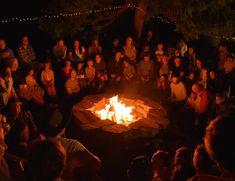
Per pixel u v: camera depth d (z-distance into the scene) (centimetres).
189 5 1201
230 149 190
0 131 389
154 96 1136
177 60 1190
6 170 333
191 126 963
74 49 1220
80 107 902
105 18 1305
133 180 349
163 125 858
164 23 1467
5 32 1420
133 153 801
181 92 1077
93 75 1173
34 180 241
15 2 1459
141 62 1226
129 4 1316
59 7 1209
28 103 1009
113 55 1282
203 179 203
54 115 455
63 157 240
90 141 816
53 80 1093
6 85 914
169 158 396
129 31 1480
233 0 1219
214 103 933
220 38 1258
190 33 1231
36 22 1423
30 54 1133
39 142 247
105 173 767
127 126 834
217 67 1258
